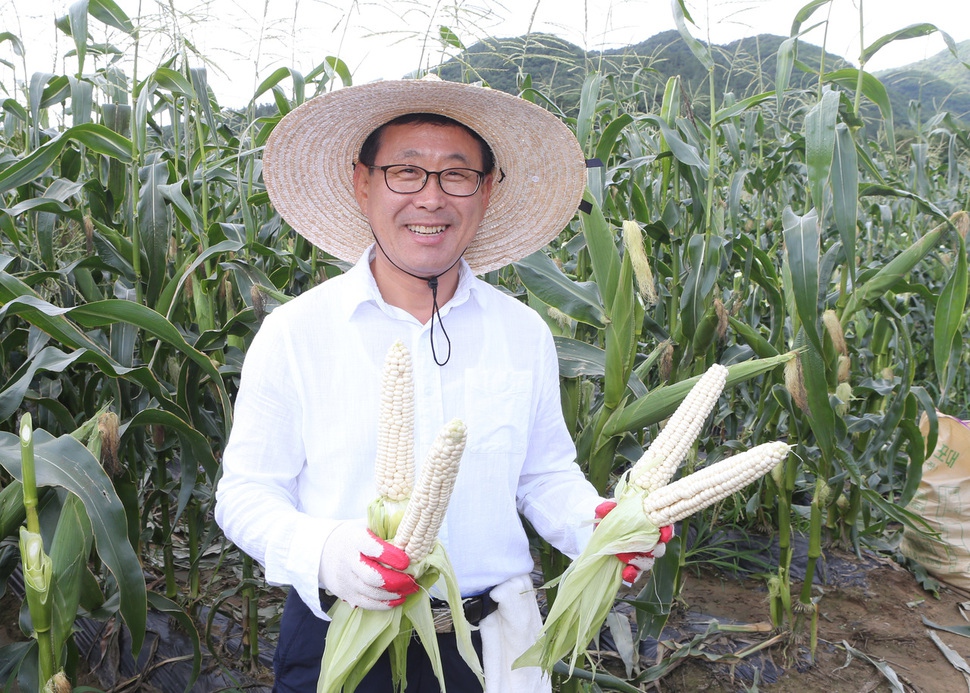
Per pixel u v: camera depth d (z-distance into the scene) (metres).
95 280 3.69
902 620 3.73
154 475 3.56
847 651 3.44
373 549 1.35
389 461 1.39
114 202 3.49
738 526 4.50
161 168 3.09
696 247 3.04
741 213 5.70
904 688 3.22
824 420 2.93
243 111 5.13
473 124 1.81
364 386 1.68
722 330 3.00
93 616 2.35
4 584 2.57
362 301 1.70
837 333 3.22
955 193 5.92
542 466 1.98
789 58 3.19
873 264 4.74
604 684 2.83
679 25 3.23
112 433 2.07
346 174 1.93
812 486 4.30
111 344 2.79
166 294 2.99
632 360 2.41
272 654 3.22
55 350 2.19
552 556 2.64
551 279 2.52
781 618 3.46
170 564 3.37
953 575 3.92
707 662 3.32
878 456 4.44
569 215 2.05
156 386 2.34
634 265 2.23
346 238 2.04
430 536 1.32
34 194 3.49
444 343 1.76
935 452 4.05
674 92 3.65
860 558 4.23
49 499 2.01
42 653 1.74
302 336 1.68
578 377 2.67
